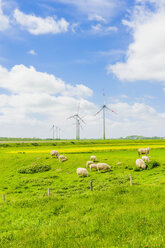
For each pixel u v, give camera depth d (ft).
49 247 36.17
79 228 45.32
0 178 146.92
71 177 129.39
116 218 48.57
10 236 46.01
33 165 162.20
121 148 253.65
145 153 169.99
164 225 40.83
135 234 37.52
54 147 325.62
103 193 77.20
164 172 115.85
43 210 67.41
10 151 260.21
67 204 70.08
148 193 70.33
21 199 85.35
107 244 34.94
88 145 350.64
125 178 109.19
